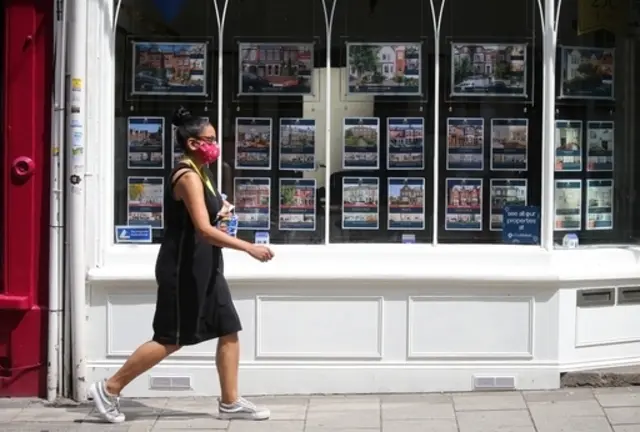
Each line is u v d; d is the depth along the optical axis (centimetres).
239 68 597
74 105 563
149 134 596
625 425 521
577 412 545
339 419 537
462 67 598
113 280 573
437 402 568
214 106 597
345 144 600
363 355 585
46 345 577
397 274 576
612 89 615
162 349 511
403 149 600
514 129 600
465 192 601
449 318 584
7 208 571
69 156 566
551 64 593
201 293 502
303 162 600
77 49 561
